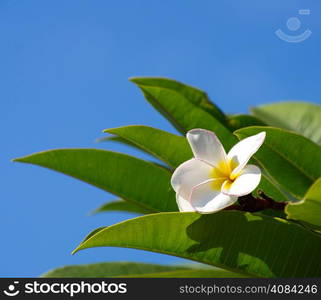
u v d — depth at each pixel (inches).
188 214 25.4
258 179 24.2
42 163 30.2
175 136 29.7
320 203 23.3
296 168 29.4
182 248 25.9
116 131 29.3
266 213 28.4
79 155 30.1
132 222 25.3
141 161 30.2
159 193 30.0
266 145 29.0
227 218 25.7
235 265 26.0
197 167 25.0
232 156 25.0
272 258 25.9
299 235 25.8
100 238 25.3
